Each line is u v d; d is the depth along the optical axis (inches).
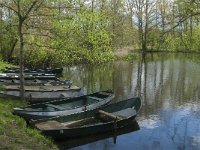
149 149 550.0
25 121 568.1
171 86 1128.2
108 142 577.0
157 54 2303.2
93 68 1542.8
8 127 515.2
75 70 1457.9
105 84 1146.0
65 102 710.5
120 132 632.4
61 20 961.5
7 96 724.7
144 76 1338.6
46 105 659.4
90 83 1159.0
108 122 597.0
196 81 1224.8
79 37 1026.7
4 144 439.5
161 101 904.9
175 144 575.2
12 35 1200.8
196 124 691.4
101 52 1273.4
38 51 1288.1
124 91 1034.1
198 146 566.6
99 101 731.4
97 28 1262.3
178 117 744.3
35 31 1137.4
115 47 2032.5
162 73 1421.0
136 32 2084.2
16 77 914.7
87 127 567.8
